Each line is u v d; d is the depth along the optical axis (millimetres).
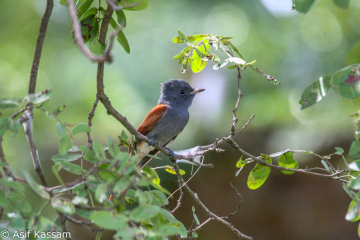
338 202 14016
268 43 14953
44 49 15391
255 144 14773
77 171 4109
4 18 15359
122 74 14664
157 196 4109
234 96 15164
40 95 3332
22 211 3379
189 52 5758
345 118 14531
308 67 15078
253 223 14430
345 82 3469
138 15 15312
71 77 15141
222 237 14391
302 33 15438
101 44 4758
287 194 14391
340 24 15336
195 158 6020
